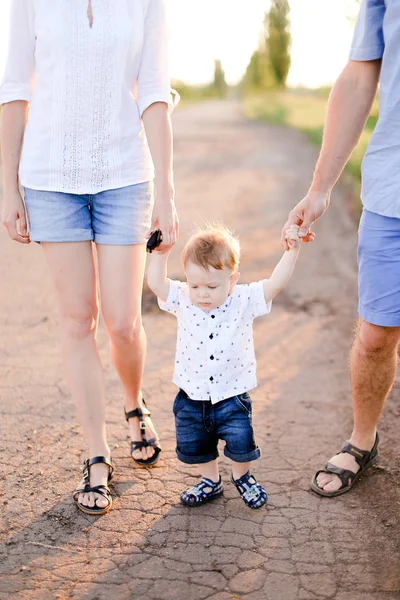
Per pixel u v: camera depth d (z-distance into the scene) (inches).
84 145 114.3
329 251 315.3
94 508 117.5
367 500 122.0
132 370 128.3
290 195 465.4
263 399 165.3
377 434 131.4
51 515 117.4
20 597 97.7
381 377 120.6
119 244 118.0
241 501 122.1
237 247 112.8
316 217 119.6
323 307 235.5
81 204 116.3
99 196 116.7
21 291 251.3
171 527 114.3
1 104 117.0
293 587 99.8
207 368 112.6
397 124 106.0
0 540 110.6
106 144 115.3
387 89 106.1
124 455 137.4
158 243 112.9
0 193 416.2
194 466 133.8
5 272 277.4
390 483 127.0
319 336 208.1
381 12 109.1
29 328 212.5
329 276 273.6
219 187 497.7
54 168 113.9
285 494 124.3
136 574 102.8
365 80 113.8
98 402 122.8
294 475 130.8
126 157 117.0
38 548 108.7
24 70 116.3
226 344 112.5
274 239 336.5
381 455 136.9
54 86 113.1
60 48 111.8
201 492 120.6
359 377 121.8
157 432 147.6
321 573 102.8
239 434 114.5
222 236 111.4
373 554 107.0
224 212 406.0
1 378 174.4
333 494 123.1
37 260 297.1
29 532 112.7
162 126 117.8
